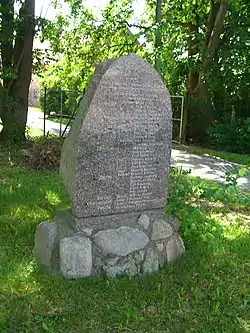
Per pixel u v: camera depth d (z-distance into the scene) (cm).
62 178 409
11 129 1091
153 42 1177
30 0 1073
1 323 297
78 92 1441
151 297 341
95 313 317
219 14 1284
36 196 610
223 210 607
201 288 363
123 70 373
